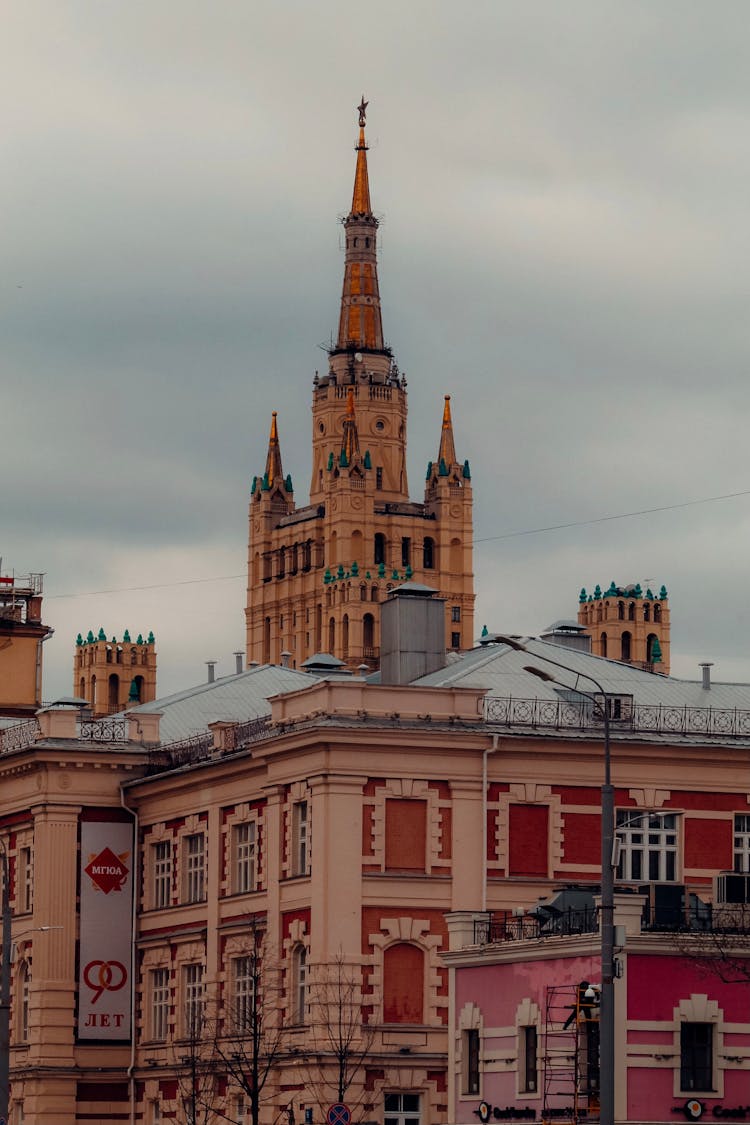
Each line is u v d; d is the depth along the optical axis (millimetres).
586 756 167125
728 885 146750
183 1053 180625
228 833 178250
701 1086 132875
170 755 192625
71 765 191875
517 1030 138000
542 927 141750
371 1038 159750
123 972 191250
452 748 164125
